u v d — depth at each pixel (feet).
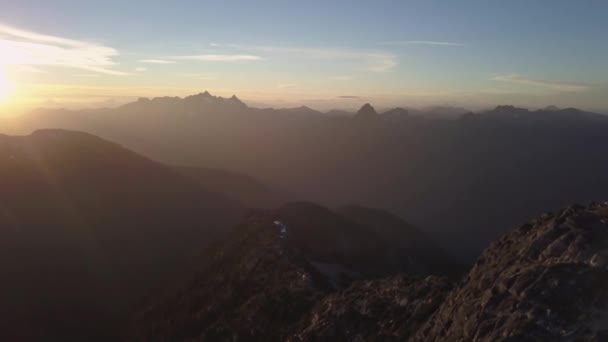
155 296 318.45
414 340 121.19
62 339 278.46
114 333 291.38
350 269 271.69
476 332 90.38
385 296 159.33
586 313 80.69
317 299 188.75
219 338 198.70
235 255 276.21
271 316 192.54
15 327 277.44
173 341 225.97
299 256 243.81
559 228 107.55
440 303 134.82
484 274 113.09
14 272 329.52
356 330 149.28
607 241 97.30
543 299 86.02
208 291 250.57
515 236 121.80
